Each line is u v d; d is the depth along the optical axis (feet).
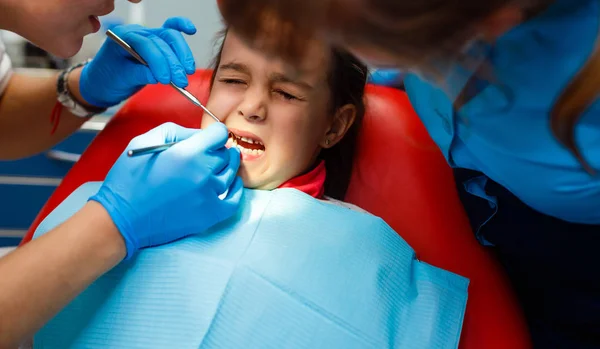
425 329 2.57
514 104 1.71
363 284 2.53
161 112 3.54
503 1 1.27
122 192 2.35
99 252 2.25
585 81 1.45
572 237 2.40
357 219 2.77
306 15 1.28
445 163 3.36
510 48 1.52
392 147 3.48
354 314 2.43
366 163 3.47
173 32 3.15
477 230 3.00
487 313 2.84
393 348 2.48
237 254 2.46
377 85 3.70
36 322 2.10
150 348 2.27
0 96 3.45
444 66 1.44
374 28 1.24
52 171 4.66
